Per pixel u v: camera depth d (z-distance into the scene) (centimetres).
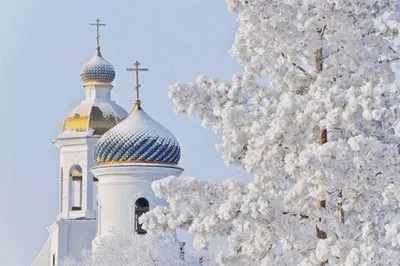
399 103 3034
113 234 8756
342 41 3128
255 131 3112
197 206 3134
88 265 8625
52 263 10719
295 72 3247
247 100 3250
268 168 3186
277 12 3125
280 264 3109
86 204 10550
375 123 3106
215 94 3234
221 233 3083
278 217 3041
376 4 3134
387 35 3152
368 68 3112
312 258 3016
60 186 10831
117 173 9019
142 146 9000
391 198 3016
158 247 8281
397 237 2734
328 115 2983
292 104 3086
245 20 3164
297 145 3134
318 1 3072
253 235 3131
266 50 3231
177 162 9194
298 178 3103
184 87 3222
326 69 3192
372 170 2919
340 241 2959
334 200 3180
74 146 10775
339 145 2906
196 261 8294
